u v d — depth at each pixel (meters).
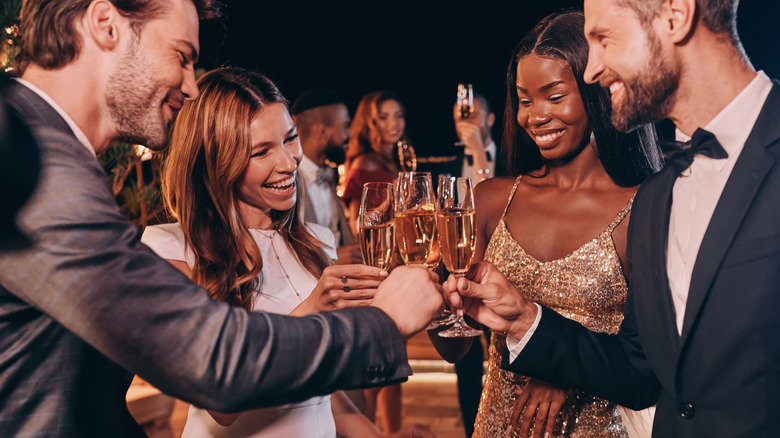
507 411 1.83
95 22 1.08
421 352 3.56
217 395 0.99
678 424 1.27
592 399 1.73
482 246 2.00
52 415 1.06
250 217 1.83
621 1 1.21
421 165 5.83
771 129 1.19
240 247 1.70
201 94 1.69
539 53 1.75
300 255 1.85
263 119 1.68
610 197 1.84
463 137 3.91
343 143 3.76
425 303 1.23
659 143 1.33
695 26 1.19
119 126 1.15
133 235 1.03
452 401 4.57
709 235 1.21
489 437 1.86
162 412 3.63
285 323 1.06
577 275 1.78
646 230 1.40
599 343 1.53
